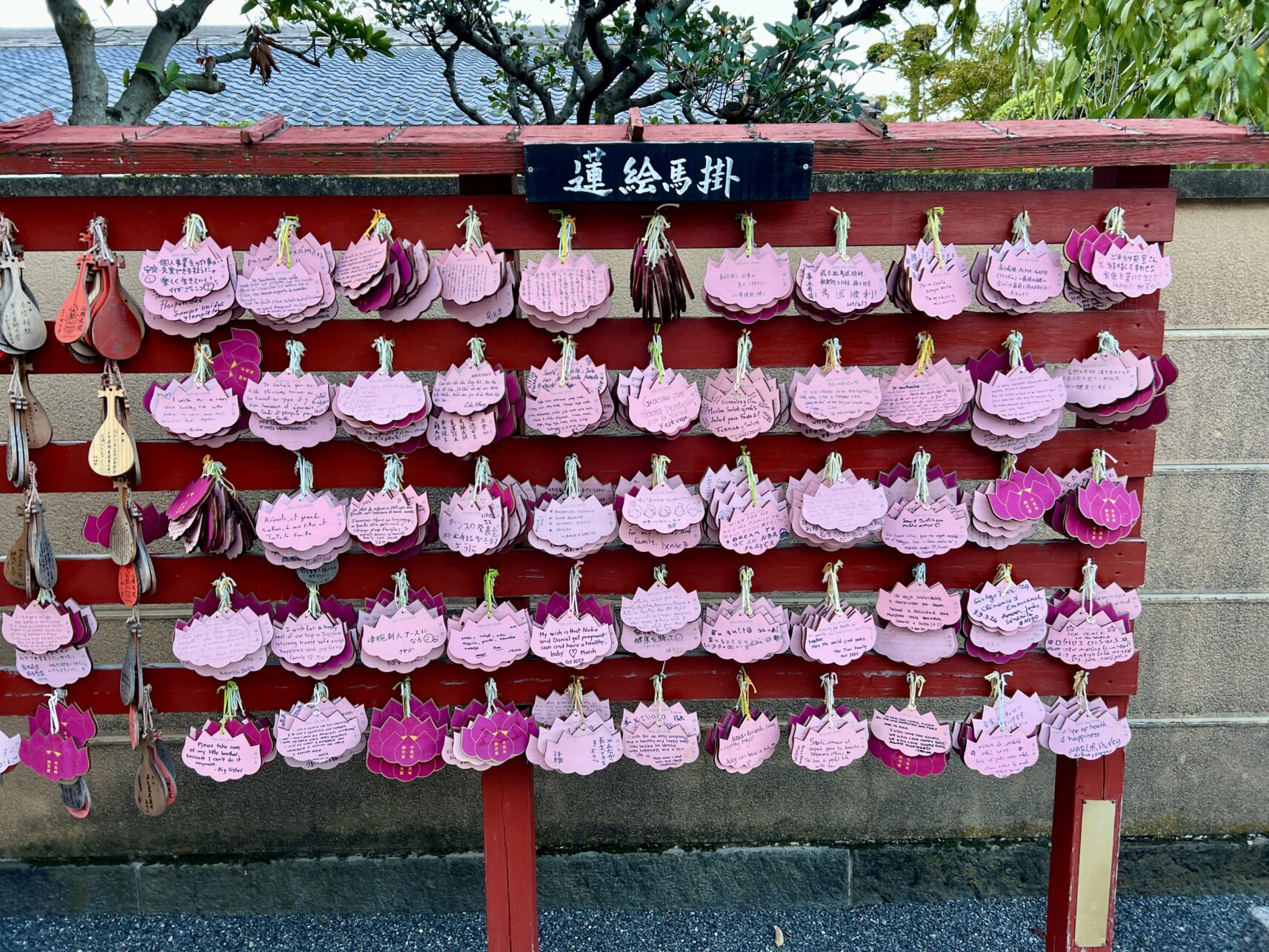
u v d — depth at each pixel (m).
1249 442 2.44
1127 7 2.42
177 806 2.57
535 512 1.79
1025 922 2.52
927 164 1.64
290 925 2.55
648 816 2.62
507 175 1.72
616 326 1.78
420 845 2.61
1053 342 1.80
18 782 2.54
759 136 1.65
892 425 1.80
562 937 2.50
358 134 1.67
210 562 1.88
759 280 1.69
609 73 2.99
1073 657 1.91
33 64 8.74
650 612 1.86
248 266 1.66
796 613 2.29
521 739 1.91
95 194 2.22
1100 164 1.65
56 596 1.88
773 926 2.54
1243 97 2.26
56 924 2.54
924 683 1.98
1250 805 2.64
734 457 1.87
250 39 2.89
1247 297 2.37
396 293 1.65
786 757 2.59
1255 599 2.51
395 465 1.79
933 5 2.86
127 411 1.74
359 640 1.94
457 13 3.02
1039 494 1.81
